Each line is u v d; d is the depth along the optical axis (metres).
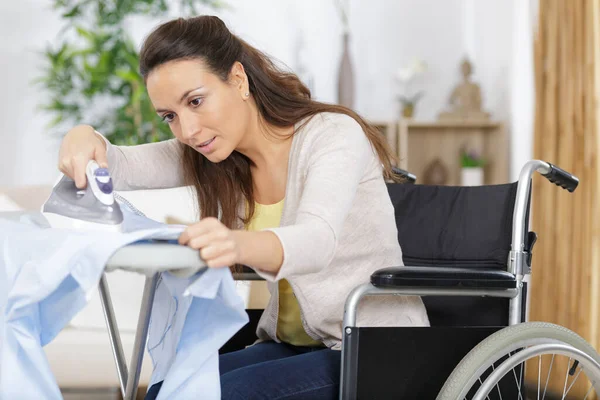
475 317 1.57
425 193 1.72
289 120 1.42
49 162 4.04
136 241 0.96
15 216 1.18
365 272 1.40
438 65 4.35
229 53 1.31
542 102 3.27
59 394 0.99
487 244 1.61
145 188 1.57
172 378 1.06
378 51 4.30
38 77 4.01
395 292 1.25
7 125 4.00
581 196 3.00
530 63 3.78
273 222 1.49
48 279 0.93
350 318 1.23
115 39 3.83
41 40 4.01
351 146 1.29
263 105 1.41
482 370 1.30
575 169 3.04
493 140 4.08
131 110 3.75
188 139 1.28
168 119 1.31
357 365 1.24
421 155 4.19
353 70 4.03
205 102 1.26
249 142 1.43
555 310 3.14
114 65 3.78
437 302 1.60
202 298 1.08
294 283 1.37
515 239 1.53
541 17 3.26
